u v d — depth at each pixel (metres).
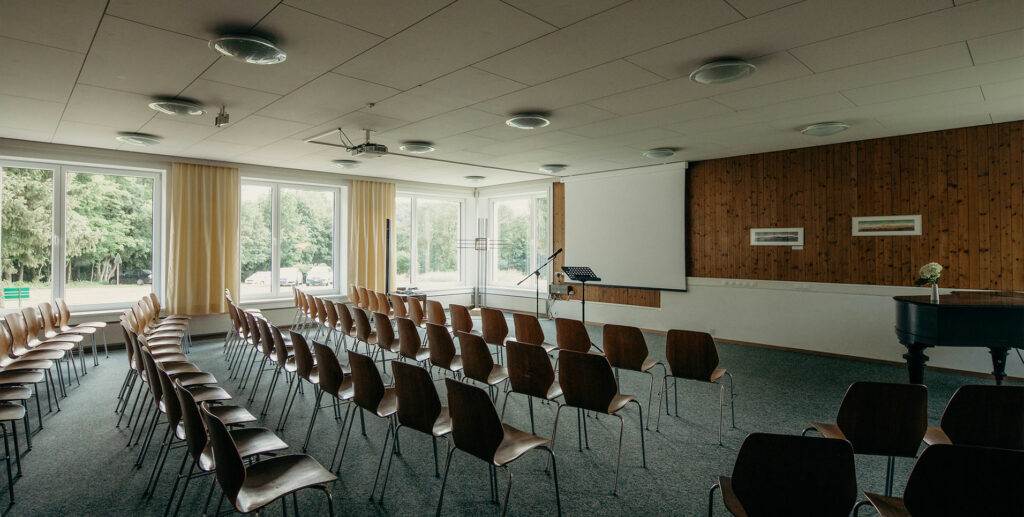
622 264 9.01
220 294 8.02
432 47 3.41
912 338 4.28
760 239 7.50
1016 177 5.57
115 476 3.26
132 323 5.05
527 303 10.84
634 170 8.80
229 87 4.27
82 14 2.90
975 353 5.82
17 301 6.73
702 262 8.13
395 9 2.85
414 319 6.52
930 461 1.76
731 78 3.82
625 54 3.54
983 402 2.49
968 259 5.88
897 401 2.52
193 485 3.16
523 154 7.55
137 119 5.38
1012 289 5.62
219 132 6.00
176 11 2.87
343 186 9.67
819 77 4.04
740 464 1.87
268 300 8.71
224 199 8.09
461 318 5.66
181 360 4.50
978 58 3.62
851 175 6.68
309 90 4.37
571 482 3.18
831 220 6.85
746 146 6.95
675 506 2.90
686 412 4.49
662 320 8.59
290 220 9.20
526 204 11.09
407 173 9.59
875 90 4.39
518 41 3.31
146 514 2.79
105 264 7.41
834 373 5.90
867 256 6.57
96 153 7.01
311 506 2.88
